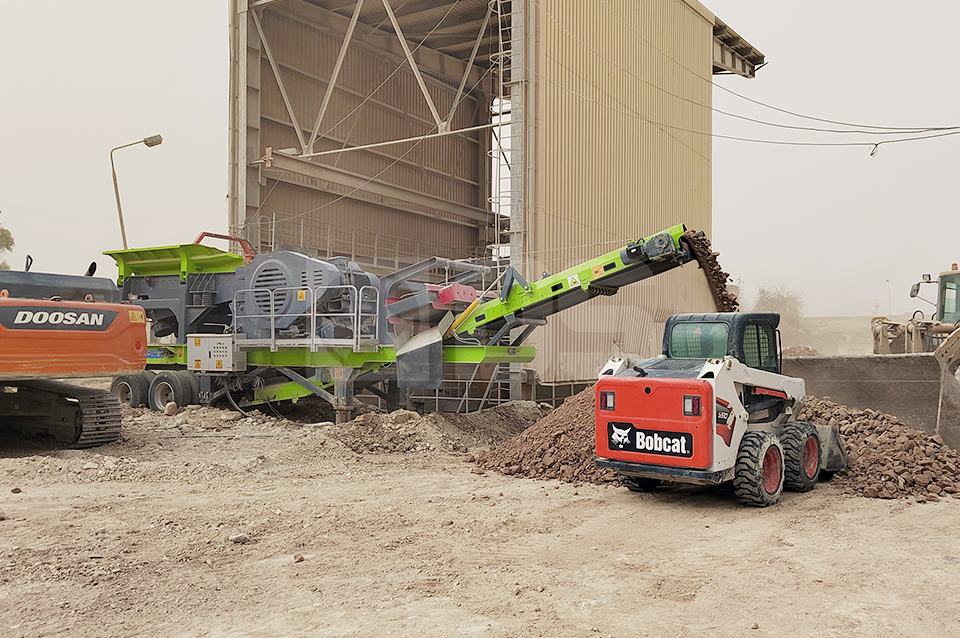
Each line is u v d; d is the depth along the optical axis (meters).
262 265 15.03
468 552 6.47
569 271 12.80
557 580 5.70
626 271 12.21
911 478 8.89
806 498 8.66
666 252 11.51
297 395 14.95
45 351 10.49
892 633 4.70
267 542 6.73
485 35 27.36
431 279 14.78
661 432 7.89
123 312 11.55
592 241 20.19
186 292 16.14
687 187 25.95
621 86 21.89
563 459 10.23
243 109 21.81
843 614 5.00
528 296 13.19
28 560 6.06
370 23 26.41
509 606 5.14
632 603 5.21
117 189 21.89
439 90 29.34
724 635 4.66
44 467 9.84
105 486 9.13
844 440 10.19
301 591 5.43
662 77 24.36
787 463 8.77
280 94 23.47
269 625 4.80
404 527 7.32
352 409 14.27
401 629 4.74
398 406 15.38
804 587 5.55
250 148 22.19
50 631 4.70
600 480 9.56
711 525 7.45
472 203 30.47
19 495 8.54
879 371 11.09
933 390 10.61
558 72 18.97
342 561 6.16
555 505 8.35
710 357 8.63
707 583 5.64
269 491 9.03
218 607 5.11
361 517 7.69
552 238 18.55
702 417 7.64
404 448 12.45
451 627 4.77
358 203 25.41
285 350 14.80
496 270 16.72
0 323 10.04
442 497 8.75
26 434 12.44
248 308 15.12
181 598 5.27
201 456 11.18
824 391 11.57
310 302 14.14
